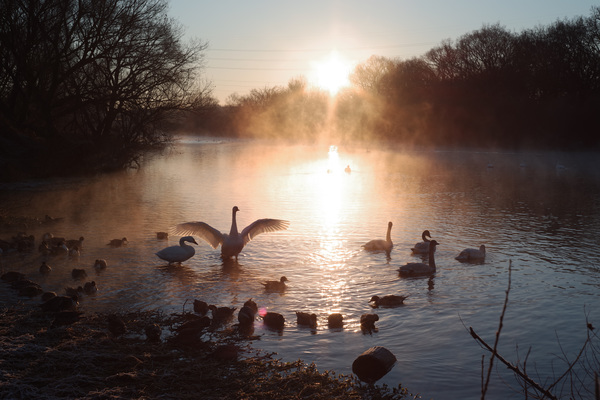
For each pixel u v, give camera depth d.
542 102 84.00
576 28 80.69
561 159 68.38
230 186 39.16
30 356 9.69
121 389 8.59
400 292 14.09
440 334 11.24
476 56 93.69
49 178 41.56
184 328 10.88
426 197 33.03
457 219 25.08
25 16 41.03
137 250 18.88
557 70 81.62
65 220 24.81
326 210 27.67
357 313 12.56
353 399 8.54
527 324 11.73
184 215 26.19
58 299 12.30
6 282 14.79
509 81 87.00
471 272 15.95
